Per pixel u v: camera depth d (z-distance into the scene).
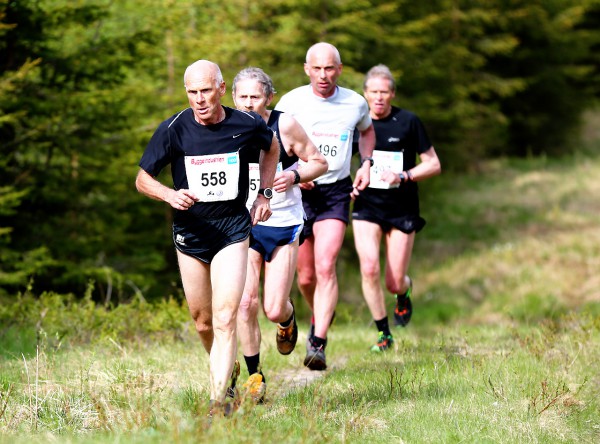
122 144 25.69
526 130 60.31
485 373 11.76
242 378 12.01
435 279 35.56
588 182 50.75
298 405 9.66
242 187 9.27
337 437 8.39
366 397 10.48
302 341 16.27
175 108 27.67
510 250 37.59
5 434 8.36
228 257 9.09
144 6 27.50
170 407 9.05
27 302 18.27
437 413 9.70
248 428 7.89
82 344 15.09
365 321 27.30
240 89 11.09
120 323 16.48
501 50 53.09
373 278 14.75
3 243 24.30
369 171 13.71
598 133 66.38
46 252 24.72
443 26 47.88
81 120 24.86
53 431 8.63
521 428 9.21
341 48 34.12
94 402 9.10
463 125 49.22
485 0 52.62
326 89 13.01
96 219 26.88
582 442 9.08
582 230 40.44
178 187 9.30
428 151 15.00
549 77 58.81
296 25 32.91
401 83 40.66
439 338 15.94
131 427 8.08
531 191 49.34
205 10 30.66
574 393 10.81
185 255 9.37
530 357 13.12
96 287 26.62
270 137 9.49
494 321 29.78
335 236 12.96
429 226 43.12
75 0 25.75
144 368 12.05
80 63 24.56
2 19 22.75
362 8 35.16
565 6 60.00
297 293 33.28
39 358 12.56
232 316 8.95
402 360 13.48
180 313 16.95
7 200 22.34
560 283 32.94
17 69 23.70
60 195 25.12
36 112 23.38
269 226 11.25
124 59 25.20
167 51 28.67
